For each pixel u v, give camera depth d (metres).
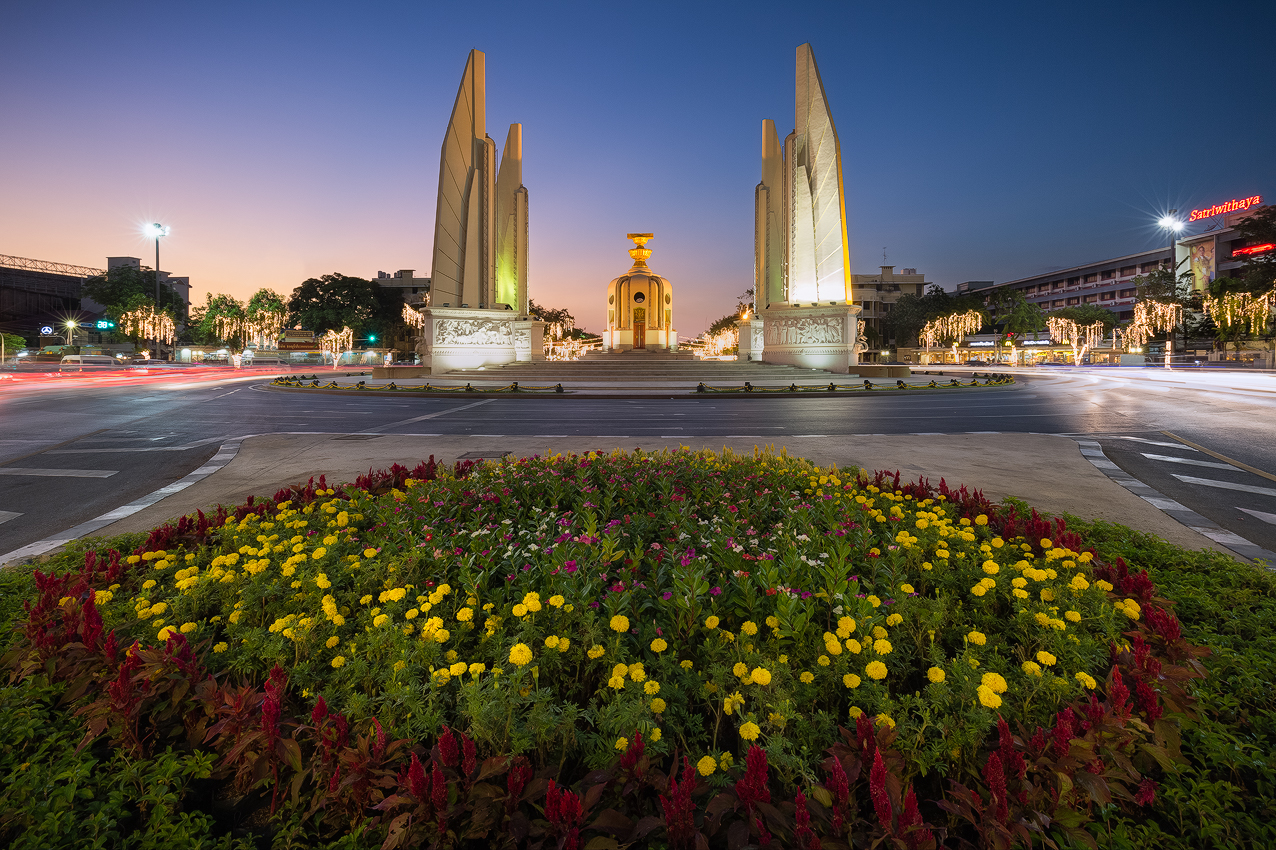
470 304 37.81
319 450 12.30
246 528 5.11
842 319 36.66
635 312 50.91
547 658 2.93
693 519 5.25
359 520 5.42
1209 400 22.41
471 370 37.66
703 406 22.38
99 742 2.76
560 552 3.98
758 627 3.32
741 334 47.78
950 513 5.70
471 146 37.19
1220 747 2.55
